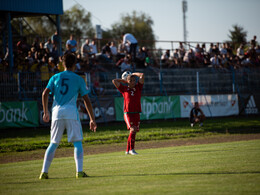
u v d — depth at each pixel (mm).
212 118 55219
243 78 61375
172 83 59875
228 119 54188
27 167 18016
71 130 13367
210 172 13297
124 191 10453
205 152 21281
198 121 45219
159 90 56594
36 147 32906
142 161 17969
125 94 22859
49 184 12281
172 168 14797
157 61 66250
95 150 30719
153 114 50812
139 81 22875
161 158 18953
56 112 13414
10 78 43219
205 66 67938
